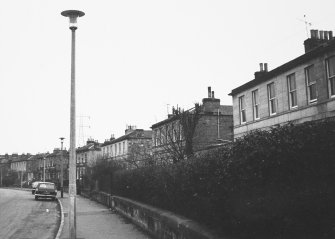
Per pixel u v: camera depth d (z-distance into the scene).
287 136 6.88
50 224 19.69
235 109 32.28
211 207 9.55
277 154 6.83
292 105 25.88
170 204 14.25
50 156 95.00
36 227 18.50
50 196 38.62
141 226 16.77
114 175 28.86
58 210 27.64
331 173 6.20
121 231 16.16
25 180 103.00
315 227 6.35
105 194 31.50
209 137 37.38
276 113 26.92
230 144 9.21
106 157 48.84
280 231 6.86
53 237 15.43
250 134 8.02
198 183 10.63
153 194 17.02
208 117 37.72
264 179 7.09
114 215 22.95
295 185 6.60
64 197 44.25
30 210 27.56
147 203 18.05
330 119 6.64
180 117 27.83
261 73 29.80
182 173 12.36
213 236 8.77
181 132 28.42
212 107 38.72
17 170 109.81
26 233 16.52
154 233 14.23
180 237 10.97
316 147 6.41
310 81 24.41
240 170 7.75
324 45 22.70
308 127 6.71
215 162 9.30
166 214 13.04
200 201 10.56
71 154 12.28
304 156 6.51
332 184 6.18
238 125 31.59
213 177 9.28
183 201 12.45
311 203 6.33
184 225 10.64
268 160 6.97
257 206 7.29
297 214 6.51
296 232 6.56
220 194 8.84
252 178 7.37
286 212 6.66
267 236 7.20
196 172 10.70
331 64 22.73
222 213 8.85
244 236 7.93
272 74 27.42
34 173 101.25
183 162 12.88
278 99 26.81
